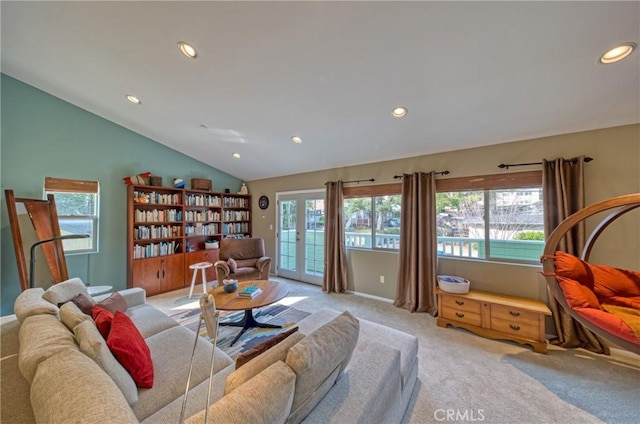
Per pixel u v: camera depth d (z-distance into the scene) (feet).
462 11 5.05
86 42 7.38
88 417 2.34
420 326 9.70
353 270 13.94
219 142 13.71
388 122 9.57
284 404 2.82
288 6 5.38
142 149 13.93
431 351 7.84
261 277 13.44
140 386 4.29
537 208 9.48
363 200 13.93
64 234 11.48
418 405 5.60
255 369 3.40
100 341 3.82
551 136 8.98
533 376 6.60
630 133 7.80
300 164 15.12
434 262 10.84
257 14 5.65
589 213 6.07
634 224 7.75
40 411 2.60
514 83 6.85
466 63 6.36
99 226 12.36
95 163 12.25
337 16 5.49
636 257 7.71
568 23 5.06
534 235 9.48
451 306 9.48
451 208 11.24
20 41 7.64
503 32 5.40
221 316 10.37
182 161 15.84
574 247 8.34
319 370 3.33
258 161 15.70
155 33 6.60
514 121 8.51
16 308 5.30
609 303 6.34
